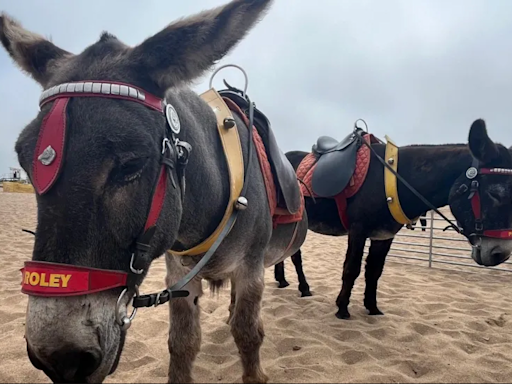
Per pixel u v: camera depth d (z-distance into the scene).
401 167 3.82
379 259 4.00
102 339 1.25
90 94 1.30
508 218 3.38
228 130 2.09
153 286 4.96
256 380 2.32
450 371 2.79
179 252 1.98
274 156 2.46
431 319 3.94
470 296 4.97
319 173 3.92
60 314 1.18
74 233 1.19
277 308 4.12
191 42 1.45
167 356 2.96
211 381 2.59
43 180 1.20
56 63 1.59
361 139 3.91
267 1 1.52
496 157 3.41
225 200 1.97
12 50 1.70
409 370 2.84
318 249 8.71
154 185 1.34
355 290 5.06
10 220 11.34
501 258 3.43
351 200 3.84
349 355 3.02
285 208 2.57
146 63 1.42
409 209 3.78
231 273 2.29
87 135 1.23
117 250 1.29
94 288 1.22
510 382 2.69
